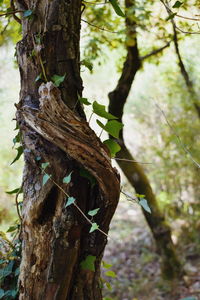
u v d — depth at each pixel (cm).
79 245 120
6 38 264
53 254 117
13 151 563
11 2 133
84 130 109
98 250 123
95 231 121
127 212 593
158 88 493
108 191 117
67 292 120
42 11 119
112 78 620
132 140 536
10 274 141
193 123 446
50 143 119
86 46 278
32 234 120
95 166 113
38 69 119
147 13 254
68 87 119
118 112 278
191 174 475
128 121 541
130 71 271
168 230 375
